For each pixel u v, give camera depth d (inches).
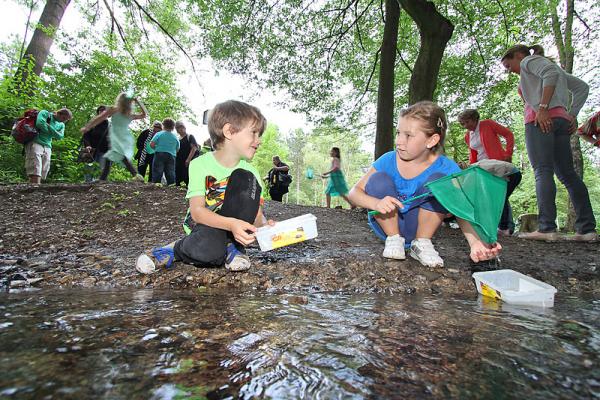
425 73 266.1
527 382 33.2
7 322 46.7
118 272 82.7
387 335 45.3
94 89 369.1
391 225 97.3
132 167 253.1
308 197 2304.4
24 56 362.9
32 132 225.5
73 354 37.1
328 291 75.4
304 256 102.0
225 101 84.7
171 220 156.5
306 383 32.3
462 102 474.3
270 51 414.0
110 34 398.6
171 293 68.6
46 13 394.9
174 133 261.1
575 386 32.6
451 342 43.1
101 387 30.6
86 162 244.1
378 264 93.1
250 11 379.6
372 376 33.9
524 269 97.2
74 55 367.9
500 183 74.9
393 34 295.0
